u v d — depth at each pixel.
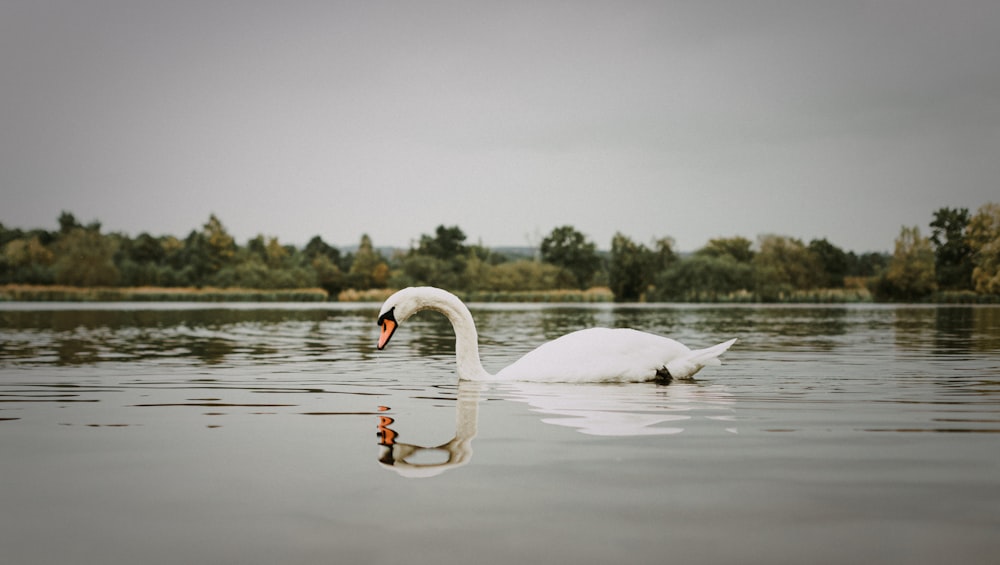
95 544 3.61
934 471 4.91
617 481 4.66
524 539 3.66
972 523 3.88
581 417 6.92
